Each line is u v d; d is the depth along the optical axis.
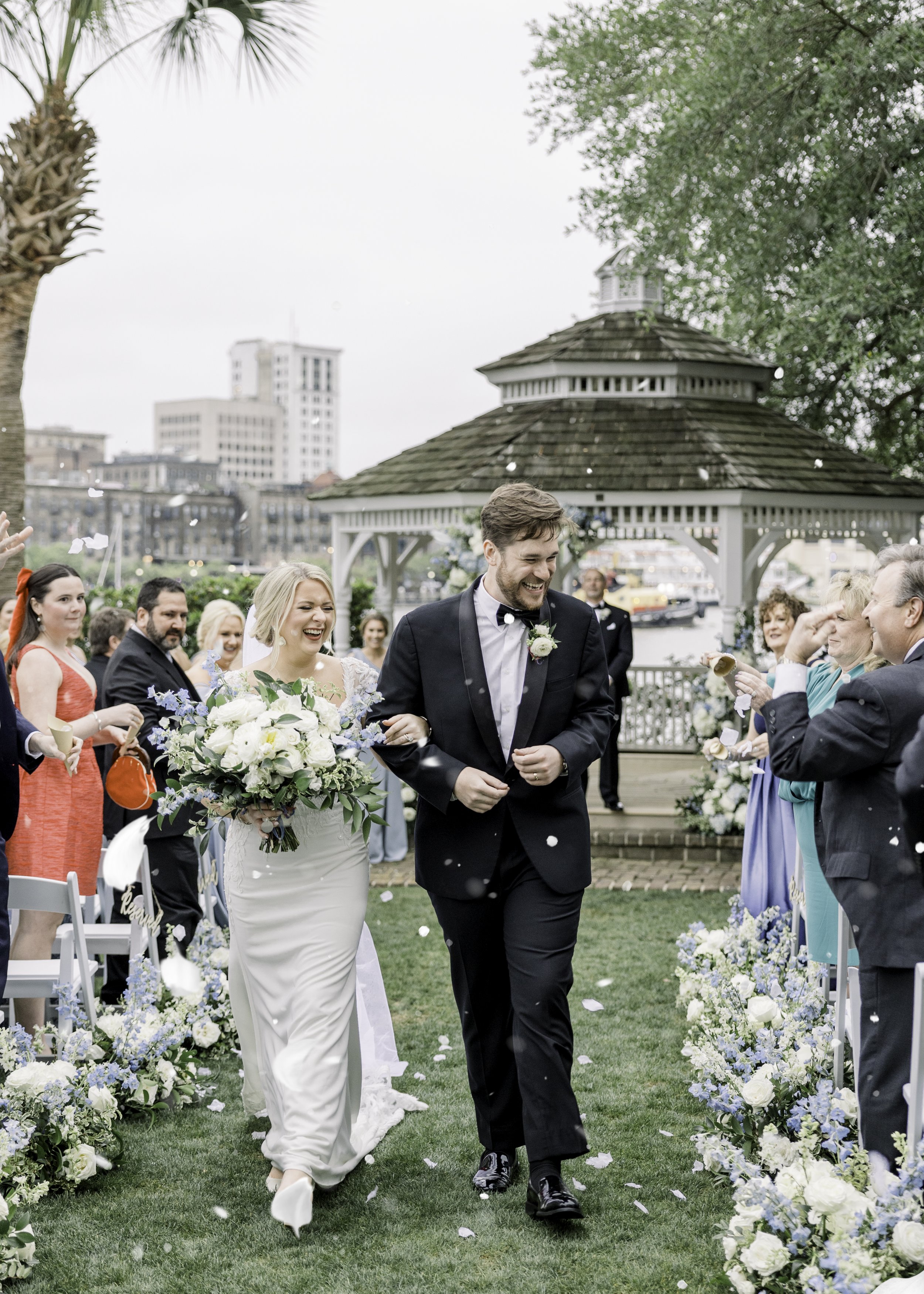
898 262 12.67
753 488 10.86
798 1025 4.45
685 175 13.72
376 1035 5.18
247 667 4.57
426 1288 3.50
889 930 3.38
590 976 6.71
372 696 4.06
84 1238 3.82
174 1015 5.11
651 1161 4.34
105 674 6.01
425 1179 4.23
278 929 4.11
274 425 135.12
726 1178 4.01
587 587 11.05
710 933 6.01
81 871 5.29
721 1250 3.69
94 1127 4.27
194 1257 3.70
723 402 12.73
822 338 13.79
